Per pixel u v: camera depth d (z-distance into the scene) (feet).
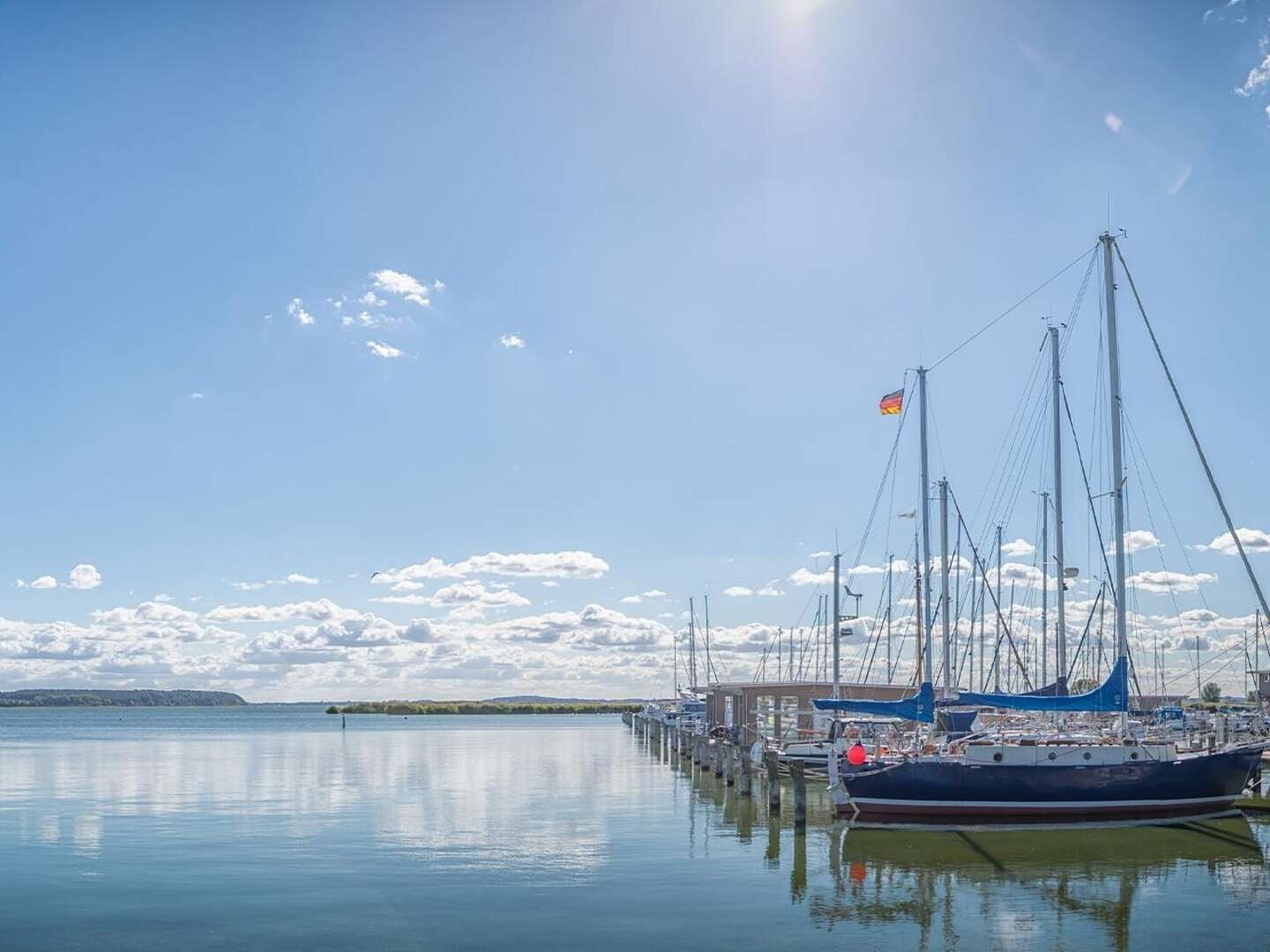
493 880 116.67
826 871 122.11
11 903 106.32
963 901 108.17
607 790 208.85
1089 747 152.05
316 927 97.14
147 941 93.04
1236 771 153.79
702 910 104.17
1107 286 156.15
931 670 188.55
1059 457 185.78
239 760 301.43
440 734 513.04
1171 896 110.52
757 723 272.72
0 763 287.69
